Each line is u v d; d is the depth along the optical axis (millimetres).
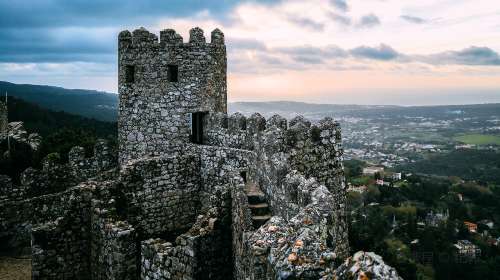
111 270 14289
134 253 14328
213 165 18891
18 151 30109
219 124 20078
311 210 7473
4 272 17922
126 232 14133
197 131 22047
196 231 13133
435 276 43781
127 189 17625
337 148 17453
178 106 20547
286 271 5199
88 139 36094
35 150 32250
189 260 12672
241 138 18641
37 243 14820
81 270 15594
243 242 9742
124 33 20469
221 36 21281
